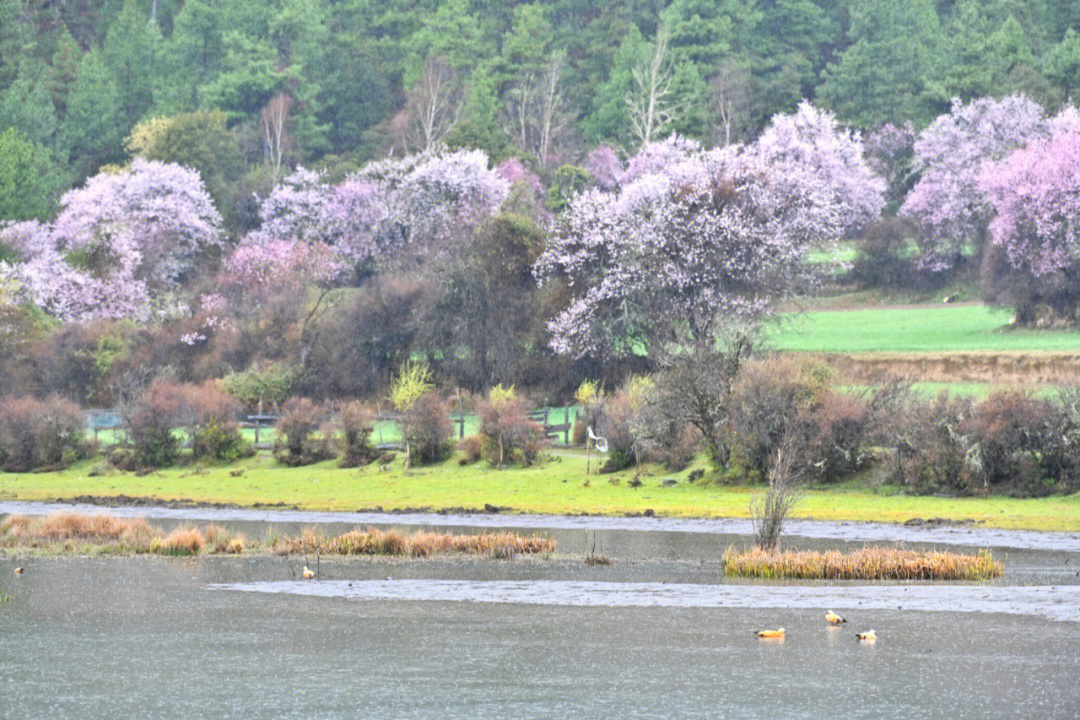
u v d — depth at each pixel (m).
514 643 74.38
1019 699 60.78
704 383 175.12
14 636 76.94
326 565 108.19
